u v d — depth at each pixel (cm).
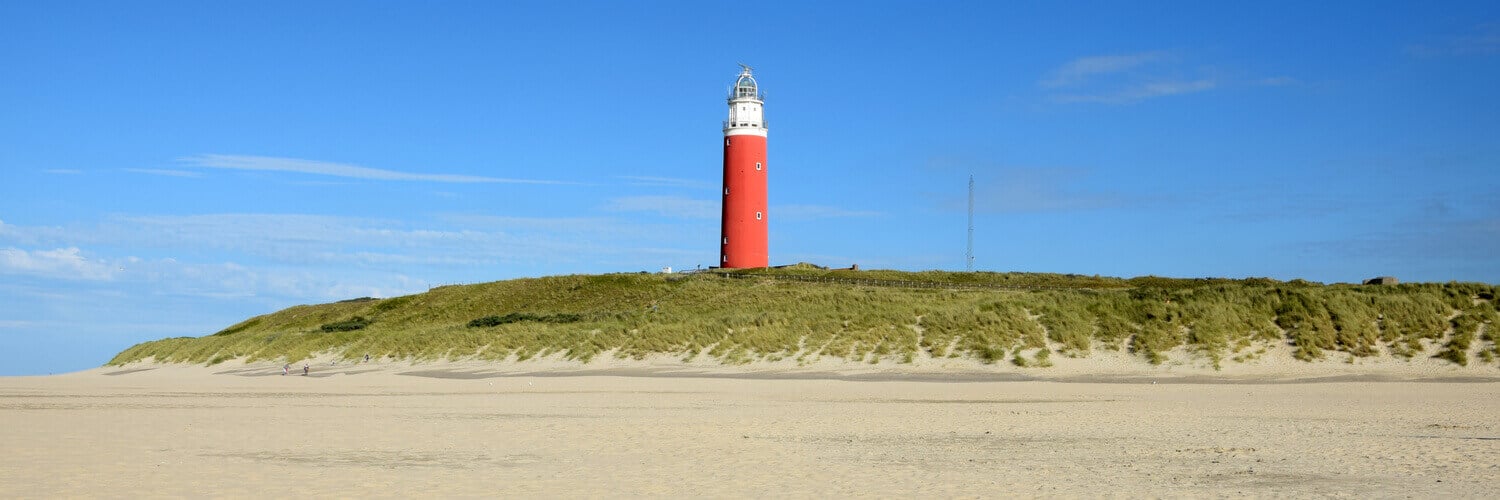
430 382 4981
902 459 1919
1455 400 3288
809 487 1590
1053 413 2928
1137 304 5138
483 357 5912
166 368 7669
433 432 2433
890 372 4716
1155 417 2767
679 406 3266
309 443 2192
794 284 8250
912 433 2392
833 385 4294
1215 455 1928
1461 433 2302
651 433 2402
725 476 1703
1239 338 4719
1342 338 4597
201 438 2291
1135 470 1750
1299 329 4706
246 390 4447
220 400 3700
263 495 1514
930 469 1784
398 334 7044
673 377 4894
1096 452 2005
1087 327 4959
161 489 1563
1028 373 4556
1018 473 1730
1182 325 4878
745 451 2045
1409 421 2595
